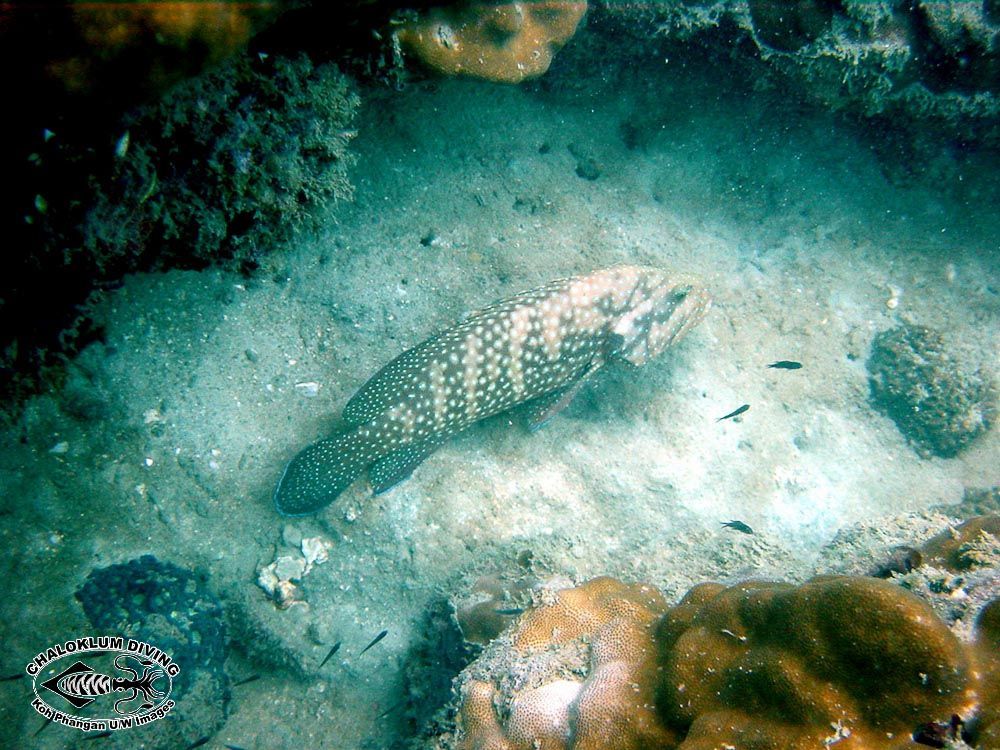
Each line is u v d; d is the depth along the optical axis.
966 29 0.70
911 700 0.38
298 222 0.62
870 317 0.86
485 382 0.63
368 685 0.67
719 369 0.78
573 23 0.62
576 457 0.71
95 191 0.49
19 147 0.44
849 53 0.71
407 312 0.70
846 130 0.84
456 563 0.66
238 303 0.66
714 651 0.46
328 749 0.65
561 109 0.80
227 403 0.65
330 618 0.66
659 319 0.67
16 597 0.59
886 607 0.39
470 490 0.68
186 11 0.36
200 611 0.63
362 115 0.68
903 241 0.88
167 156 0.51
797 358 0.82
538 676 0.51
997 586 0.46
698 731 0.42
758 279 0.83
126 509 0.62
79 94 0.39
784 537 0.73
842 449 0.80
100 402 0.62
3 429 0.59
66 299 0.56
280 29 0.50
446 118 0.74
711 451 0.74
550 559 0.64
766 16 0.70
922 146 0.83
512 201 0.76
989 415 0.82
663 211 0.82
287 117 0.55
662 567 0.64
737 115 0.83
